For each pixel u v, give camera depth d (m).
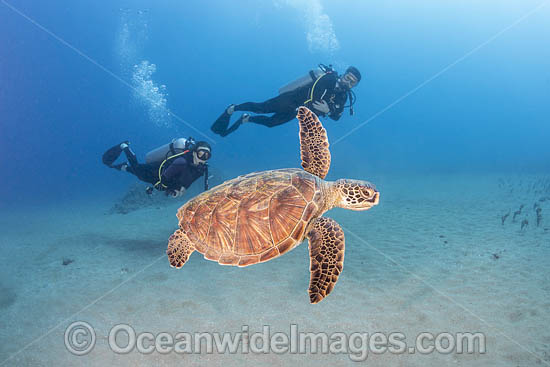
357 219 9.02
